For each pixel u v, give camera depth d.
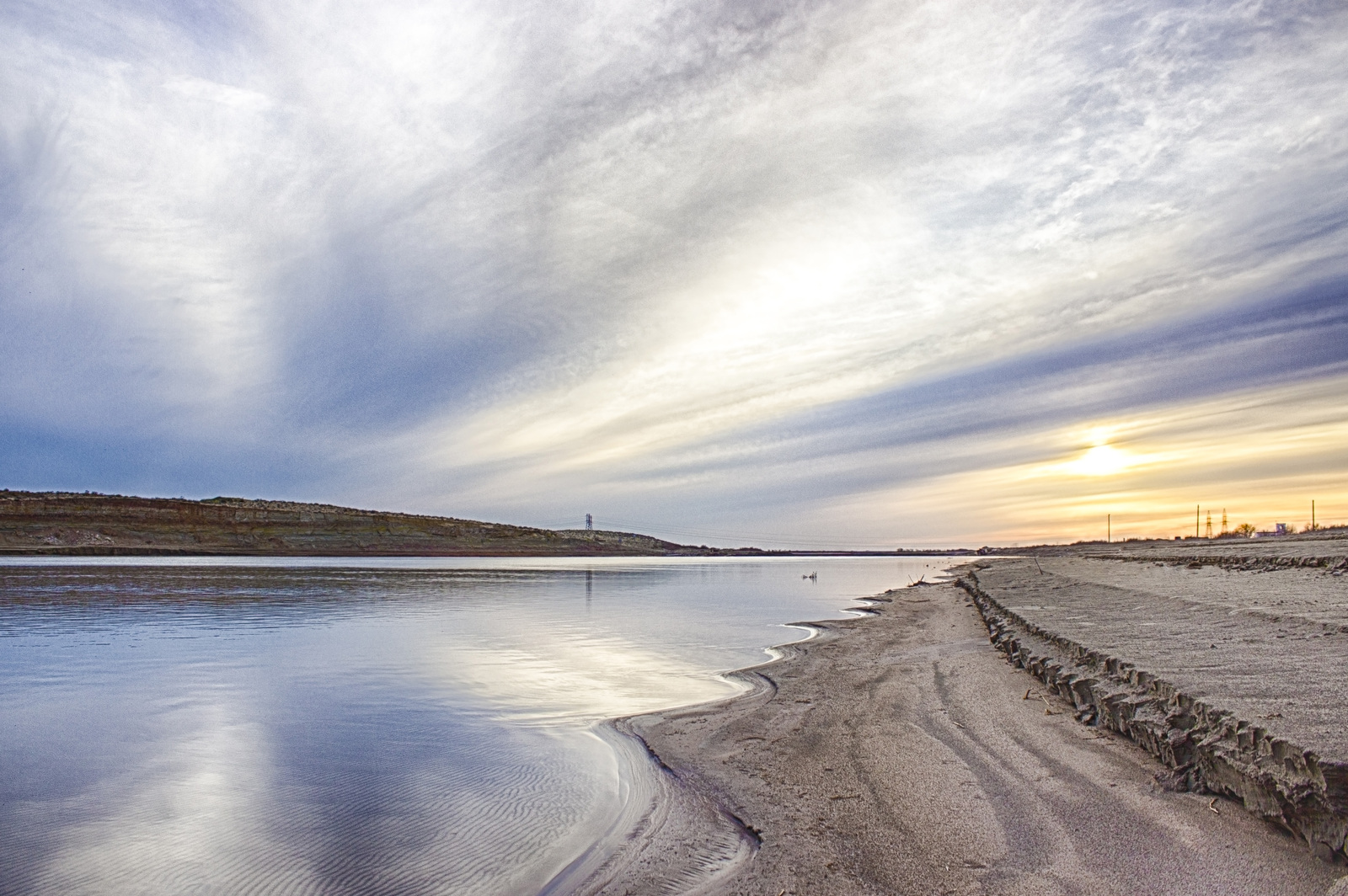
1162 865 4.81
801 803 6.72
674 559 164.38
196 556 108.19
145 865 5.93
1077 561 55.16
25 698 12.47
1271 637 9.74
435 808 7.17
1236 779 5.45
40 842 6.41
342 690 13.06
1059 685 9.77
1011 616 16.66
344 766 8.55
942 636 18.48
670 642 19.62
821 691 11.92
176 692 12.92
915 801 6.48
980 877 4.98
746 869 5.48
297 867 5.86
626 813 6.89
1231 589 18.19
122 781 8.05
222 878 5.68
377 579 53.88
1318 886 4.31
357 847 6.25
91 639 20.19
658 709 11.31
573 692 12.74
